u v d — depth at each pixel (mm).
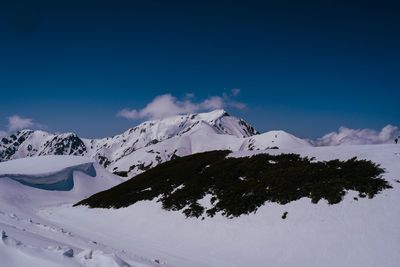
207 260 19266
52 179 75875
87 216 38406
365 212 19562
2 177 64250
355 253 16500
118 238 26031
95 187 84062
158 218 29688
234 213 25125
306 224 20516
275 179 27812
